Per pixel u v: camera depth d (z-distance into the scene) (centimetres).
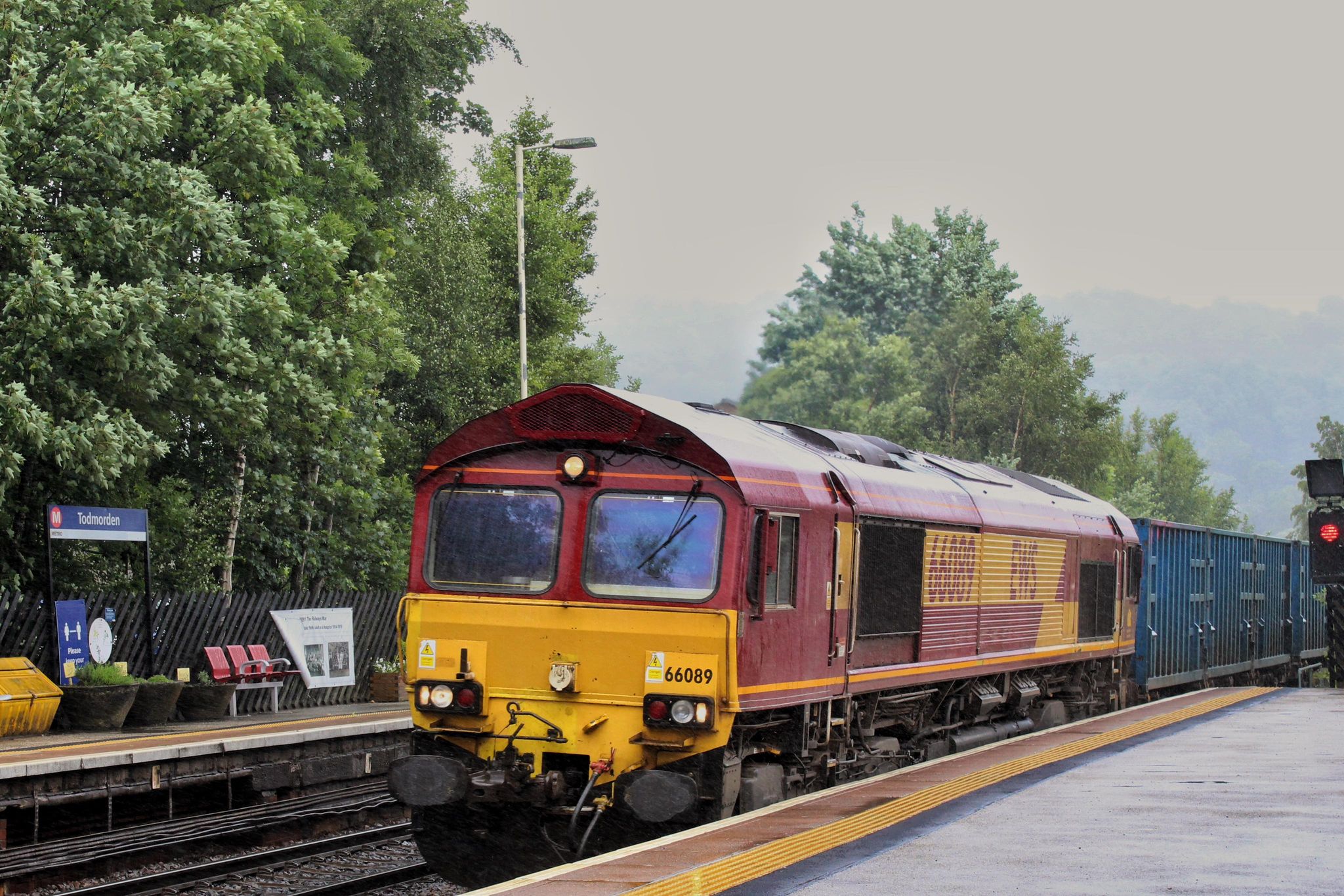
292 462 2709
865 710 1399
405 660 1155
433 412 3481
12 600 1742
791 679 1177
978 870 823
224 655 1955
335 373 2172
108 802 1372
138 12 1923
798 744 1230
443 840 1148
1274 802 1092
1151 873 813
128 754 1379
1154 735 1617
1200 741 1559
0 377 1706
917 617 1464
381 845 1400
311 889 1172
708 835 955
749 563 1090
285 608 2122
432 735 1133
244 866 1266
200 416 2022
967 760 1383
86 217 1800
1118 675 2300
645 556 1095
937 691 1591
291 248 2125
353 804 1561
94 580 2211
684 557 1086
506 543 1132
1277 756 1411
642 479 1106
